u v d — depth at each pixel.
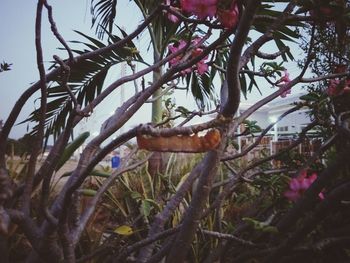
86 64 1.64
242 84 1.61
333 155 1.20
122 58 1.66
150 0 1.67
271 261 0.90
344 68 1.21
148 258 1.05
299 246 0.89
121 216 1.80
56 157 0.64
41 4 0.59
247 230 1.15
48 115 1.67
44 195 0.63
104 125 1.09
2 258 0.80
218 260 1.13
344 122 1.07
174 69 0.81
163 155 2.22
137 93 1.13
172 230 0.94
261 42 0.75
